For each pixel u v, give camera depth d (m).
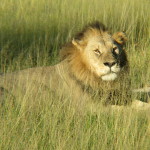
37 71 12.26
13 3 22.19
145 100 12.20
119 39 11.69
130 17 18.47
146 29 18.08
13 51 17.42
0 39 18.66
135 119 10.23
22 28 19.42
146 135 9.74
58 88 11.76
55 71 12.11
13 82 12.16
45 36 17.97
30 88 11.77
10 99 11.50
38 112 11.05
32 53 16.94
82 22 18.00
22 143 9.47
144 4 19.52
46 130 10.01
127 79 11.64
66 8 20.64
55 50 16.45
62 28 18.94
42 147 9.48
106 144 9.30
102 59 11.04
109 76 11.07
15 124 10.09
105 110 10.88
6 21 20.00
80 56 11.57
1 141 9.52
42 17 20.25
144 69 13.72
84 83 11.48
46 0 21.88
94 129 9.88
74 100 11.42
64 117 10.70
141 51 15.60
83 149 9.24
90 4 20.34
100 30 11.62
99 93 11.40
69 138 9.57
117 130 9.77
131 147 9.16
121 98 11.38
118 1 19.78
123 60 11.52
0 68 15.17
